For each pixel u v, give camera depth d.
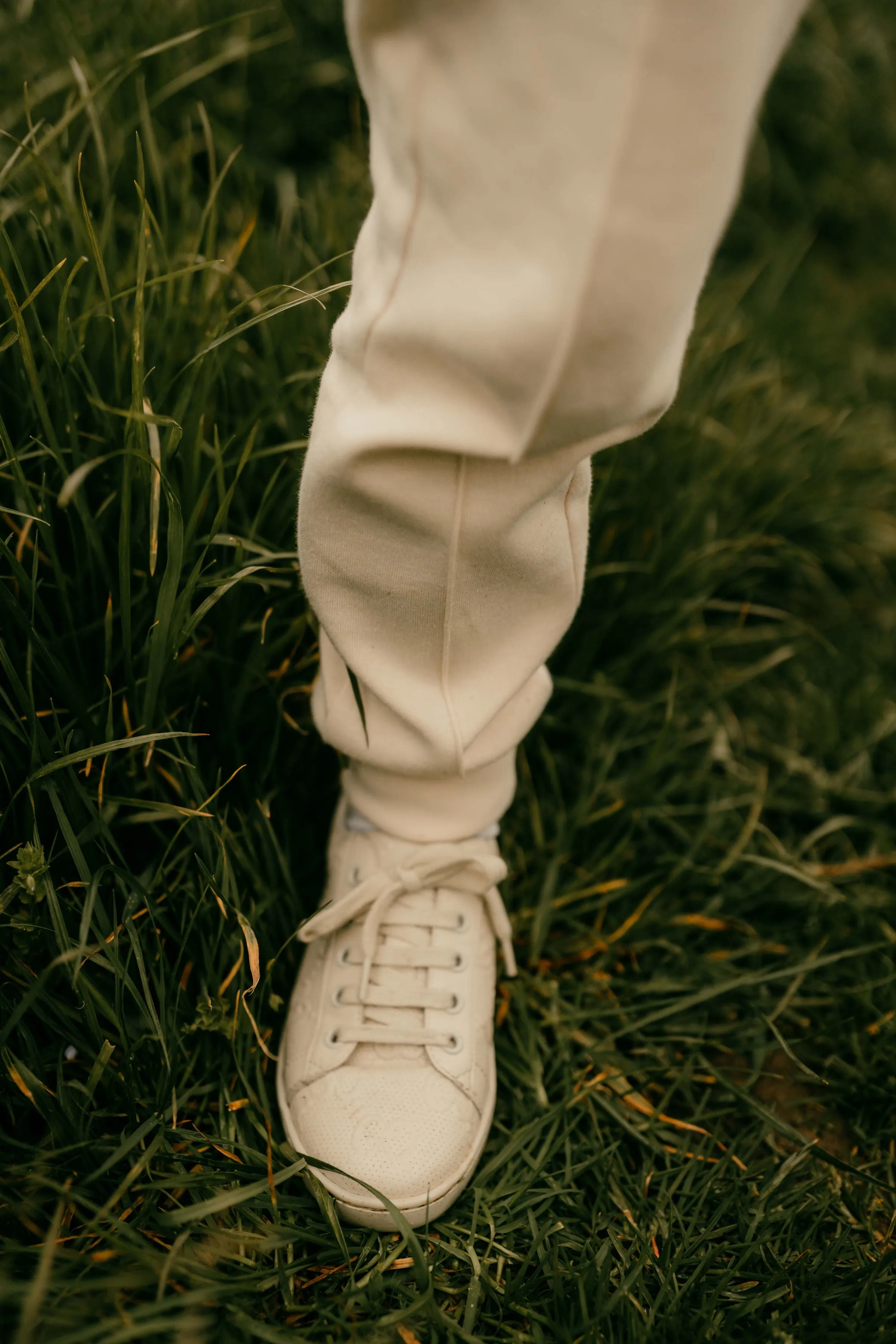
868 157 2.35
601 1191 0.93
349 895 0.94
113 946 0.85
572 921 1.16
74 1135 0.83
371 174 0.67
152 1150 0.82
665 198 0.52
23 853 0.80
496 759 0.93
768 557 1.58
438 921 0.97
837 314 2.09
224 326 0.92
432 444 0.65
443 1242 0.88
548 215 0.55
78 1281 0.72
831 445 1.66
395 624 0.80
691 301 0.60
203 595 1.02
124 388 1.04
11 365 1.02
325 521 0.74
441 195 0.59
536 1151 0.98
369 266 0.67
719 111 0.50
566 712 1.33
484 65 0.54
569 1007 1.08
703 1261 0.85
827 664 1.53
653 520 1.40
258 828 1.04
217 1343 0.76
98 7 1.56
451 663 0.84
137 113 1.41
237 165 1.58
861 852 1.33
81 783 0.90
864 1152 1.04
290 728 1.14
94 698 0.98
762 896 1.24
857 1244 0.93
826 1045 1.12
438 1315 0.80
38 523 0.88
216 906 0.96
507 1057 1.04
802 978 1.12
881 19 2.45
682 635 1.41
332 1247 0.86
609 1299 0.83
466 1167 0.90
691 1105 1.03
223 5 1.69
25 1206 0.77
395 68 0.58
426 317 0.61
